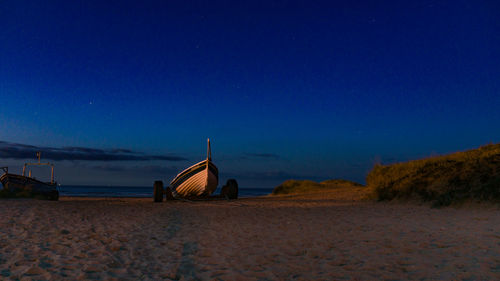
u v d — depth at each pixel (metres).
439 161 12.57
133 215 9.79
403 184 12.80
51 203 12.95
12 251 5.08
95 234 6.56
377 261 4.45
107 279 3.90
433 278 3.68
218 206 13.48
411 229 6.63
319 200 16.02
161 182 17.41
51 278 3.86
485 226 6.43
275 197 21.41
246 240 6.08
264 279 3.89
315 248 5.32
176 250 5.37
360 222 7.88
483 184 10.14
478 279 3.55
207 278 3.97
